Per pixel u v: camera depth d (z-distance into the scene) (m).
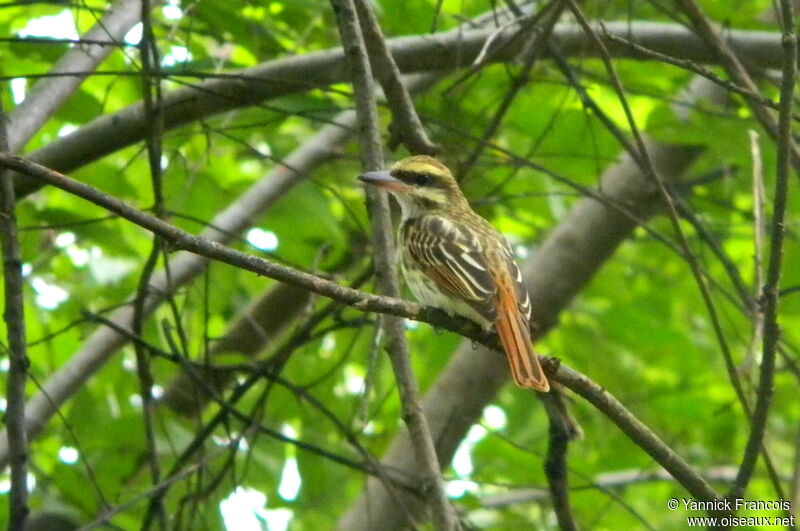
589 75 12.32
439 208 11.09
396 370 9.63
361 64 10.33
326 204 14.06
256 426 11.12
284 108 13.24
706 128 12.80
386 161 12.70
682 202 12.63
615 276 17.48
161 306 15.14
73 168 11.38
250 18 13.10
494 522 16.02
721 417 17.80
